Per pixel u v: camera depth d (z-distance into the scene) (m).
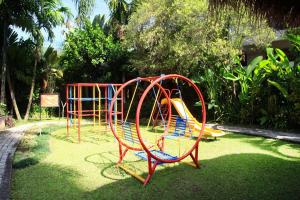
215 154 6.52
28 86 14.99
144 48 12.24
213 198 4.03
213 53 10.36
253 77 10.55
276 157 6.17
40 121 12.92
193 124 8.24
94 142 8.20
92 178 4.95
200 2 9.95
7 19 12.55
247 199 3.97
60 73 15.45
